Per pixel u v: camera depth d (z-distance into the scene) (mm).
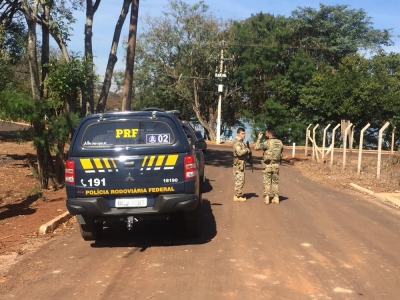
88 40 15164
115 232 8398
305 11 46312
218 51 43062
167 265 6430
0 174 15102
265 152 10898
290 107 41938
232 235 8039
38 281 5852
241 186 11203
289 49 43344
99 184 6887
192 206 7012
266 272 6113
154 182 6910
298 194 12492
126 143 6992
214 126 47094
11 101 11469
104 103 15664
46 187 12734
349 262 6570
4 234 8156
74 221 9242
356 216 9695
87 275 6055
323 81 38125
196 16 43188
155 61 43688
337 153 29781
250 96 45344
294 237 7910
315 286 5629
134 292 5438
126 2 15898
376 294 5410
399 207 10719
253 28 43469
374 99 36500
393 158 17781
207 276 5957
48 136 12281
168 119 7078
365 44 45656
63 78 12164
